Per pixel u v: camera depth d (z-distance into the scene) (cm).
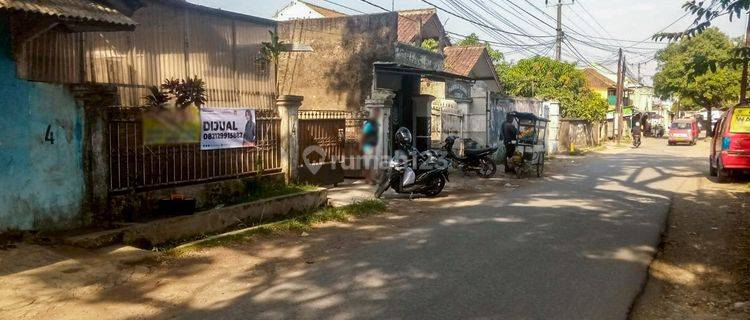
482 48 2444
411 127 1725
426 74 1608
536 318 454
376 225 859
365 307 479
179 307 485
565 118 3094
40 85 639
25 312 468
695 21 838
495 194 1223
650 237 771
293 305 486
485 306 481
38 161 638
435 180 1161
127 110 747
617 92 3862
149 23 845
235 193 930
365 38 1566
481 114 2000
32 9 536
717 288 561
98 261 595
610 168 1950
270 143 1035
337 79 1602
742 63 838
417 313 464
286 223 827
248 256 662
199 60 940
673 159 2392
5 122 602
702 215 980
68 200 674
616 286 545
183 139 835
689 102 4644
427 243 723
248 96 1048
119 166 736
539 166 1658
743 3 760
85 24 631
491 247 698
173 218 738
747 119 1446
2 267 545
